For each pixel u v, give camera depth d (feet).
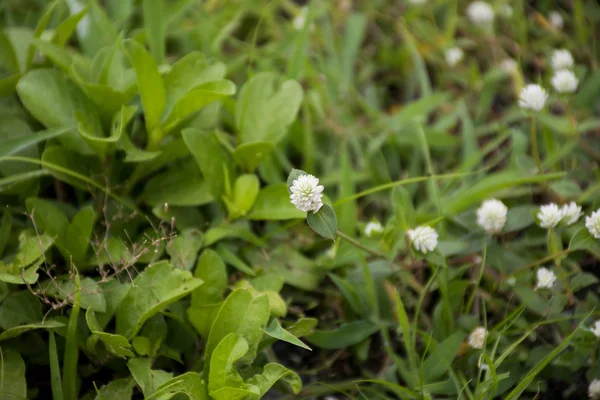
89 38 3.04
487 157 3.14
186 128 2.79
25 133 2.77
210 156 2.78
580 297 2.90
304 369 2.82
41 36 2.95
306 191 2.58
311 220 2.60
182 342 2.71
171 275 2.64
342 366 2.83
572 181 3.01
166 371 2.71
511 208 2.93
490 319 2.84
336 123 3.13
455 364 2.75
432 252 2.74
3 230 2.69
